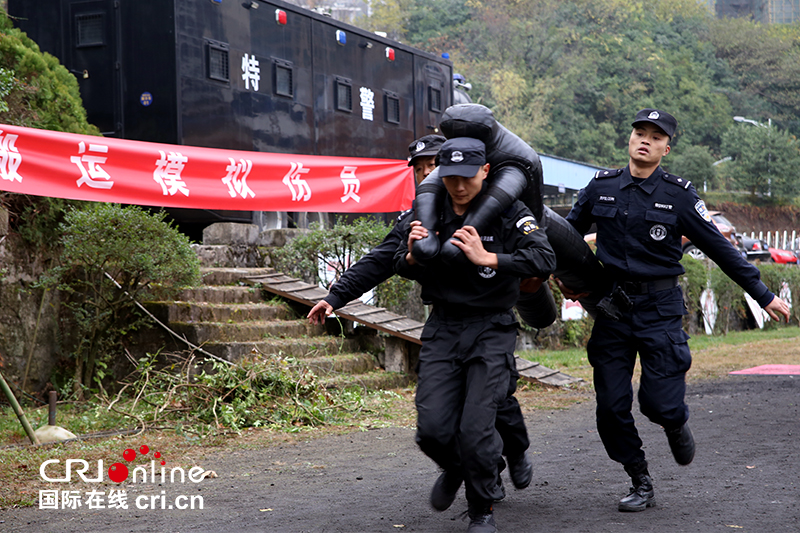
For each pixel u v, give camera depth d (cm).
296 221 1286
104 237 783
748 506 387
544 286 436
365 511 399
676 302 402
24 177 715
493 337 352
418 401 353
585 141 6694
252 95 1138
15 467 506
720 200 6247
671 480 451
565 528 358
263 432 653
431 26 7544
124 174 795
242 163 902
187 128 1034
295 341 881
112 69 1045
